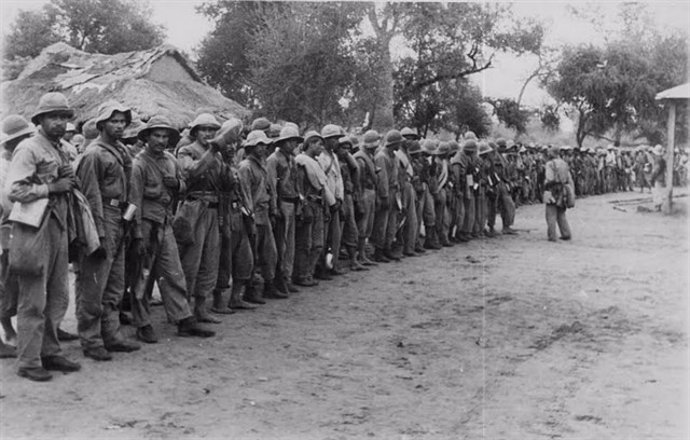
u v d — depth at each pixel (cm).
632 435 480
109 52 2066
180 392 539
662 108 2522
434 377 603
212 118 745
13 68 1861
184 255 721
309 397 544
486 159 1495
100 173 612
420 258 1220
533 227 1688
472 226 1441
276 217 883
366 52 1695
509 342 717
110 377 564
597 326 780
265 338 700
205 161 714
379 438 471
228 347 664
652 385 588
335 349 673
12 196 530
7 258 607
